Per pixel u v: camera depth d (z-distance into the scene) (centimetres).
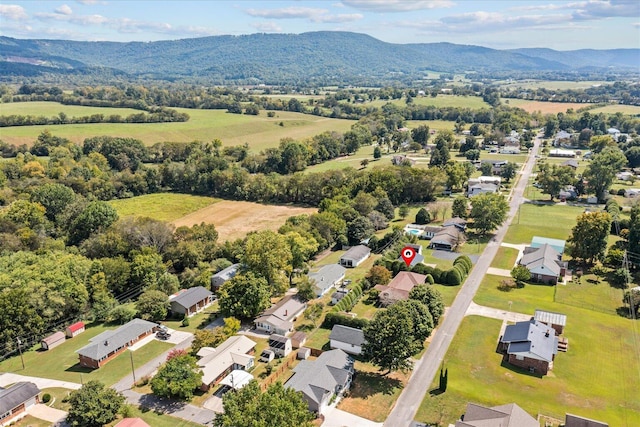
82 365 7144
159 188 17925
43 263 9125
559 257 10512
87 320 8650
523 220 13588
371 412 5816
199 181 17488
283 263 9056
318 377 6069
